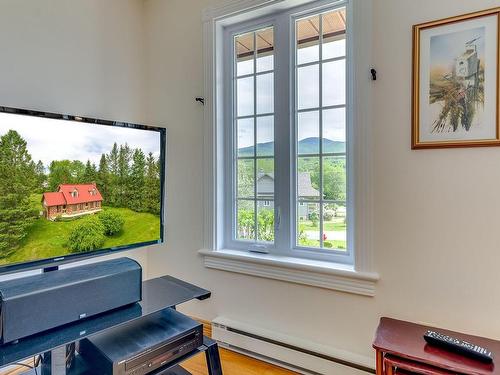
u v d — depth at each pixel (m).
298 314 1.80
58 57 1.96
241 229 2.12
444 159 1.43
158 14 2.36
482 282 1.37
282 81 1.92
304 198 1.89
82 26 2.08
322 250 1.82
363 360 1.55
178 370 1.68
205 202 2.15
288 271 1.81
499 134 1.32
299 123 1.90
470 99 1.37
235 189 2.14
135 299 1.45
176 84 2.28
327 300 1.71
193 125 2.20
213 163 2.11
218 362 1.58
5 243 1.21
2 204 1.20
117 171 1.57
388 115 1.54
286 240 1.93
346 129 1.75
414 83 1.47
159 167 1.77
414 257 1.49
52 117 1.33
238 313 2.02
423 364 1.15
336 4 1.76
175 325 1.52
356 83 1.60
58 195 1.36
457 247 1.41
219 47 2.12
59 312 1.21
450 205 1.42
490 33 1.33
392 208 1.53
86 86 2.10
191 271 2.23
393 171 1.53
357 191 1.60
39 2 1.86
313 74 1.85
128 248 1.62
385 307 1.56
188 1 2.20
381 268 1.56
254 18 2.02
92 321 1.31
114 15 2.26
